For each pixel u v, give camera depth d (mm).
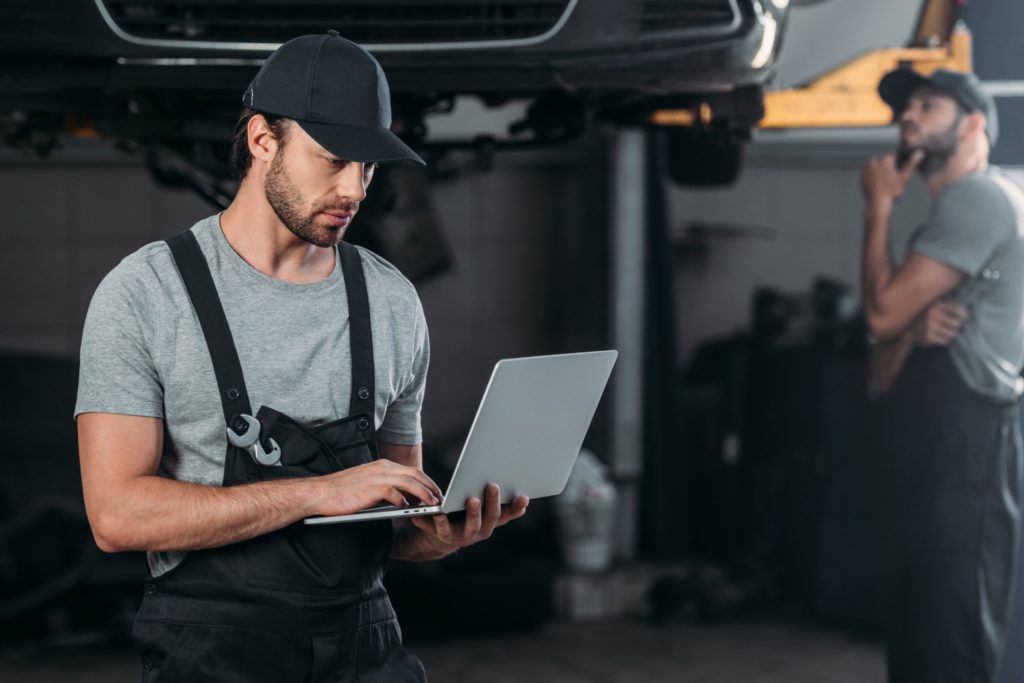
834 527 5633
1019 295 3484
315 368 1875
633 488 6395
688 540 6496
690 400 6723
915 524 3514
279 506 1750
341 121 1774
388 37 2902
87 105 3328
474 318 7074
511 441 1810
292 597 1821
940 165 3660
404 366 1998
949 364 3496
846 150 7145
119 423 1767
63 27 2818
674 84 3016
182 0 2844
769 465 6145
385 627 1953
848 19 4359
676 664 5113
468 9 2895
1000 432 3455
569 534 6070
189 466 1837
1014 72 3820
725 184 4777
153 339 1791
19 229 6750
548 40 2879
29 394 6250
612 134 6336
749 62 2926
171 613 1823
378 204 3828
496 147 3797
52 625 5531
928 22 4102
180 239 1867
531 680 4887
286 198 1802
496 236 7074
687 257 7137
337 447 1868
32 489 6082
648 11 2887
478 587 5582
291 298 1879
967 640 3408
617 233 6344
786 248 7195
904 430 3582
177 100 3346
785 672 4977
